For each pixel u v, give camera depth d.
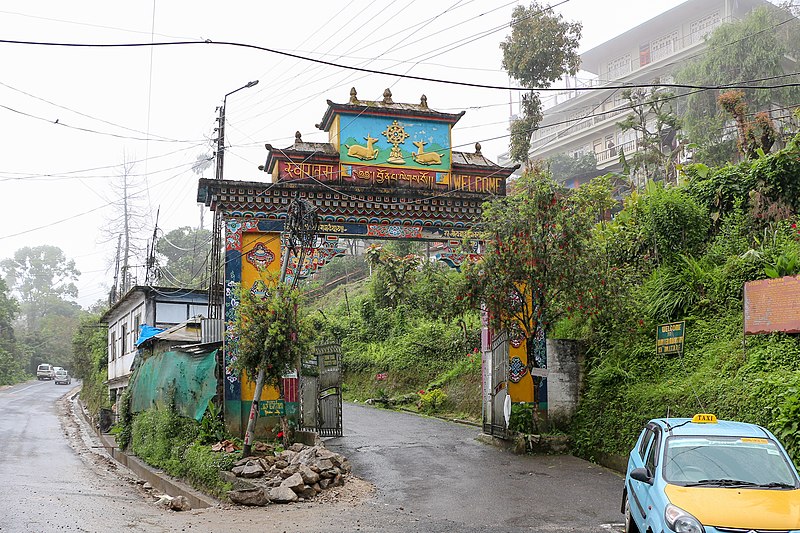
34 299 108.50
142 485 17.28
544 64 30.17
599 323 16.48
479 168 18.16
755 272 13.86
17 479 16.92
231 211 16.50
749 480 7.53
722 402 11.68
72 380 80.81
